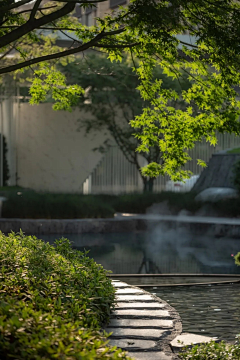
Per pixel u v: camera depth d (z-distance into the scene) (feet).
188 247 63.21
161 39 28.30
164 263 51.21
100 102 105.81
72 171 112.27
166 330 23.73
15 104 113.60
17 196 82.43
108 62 98.68
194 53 31.12
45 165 112.98
